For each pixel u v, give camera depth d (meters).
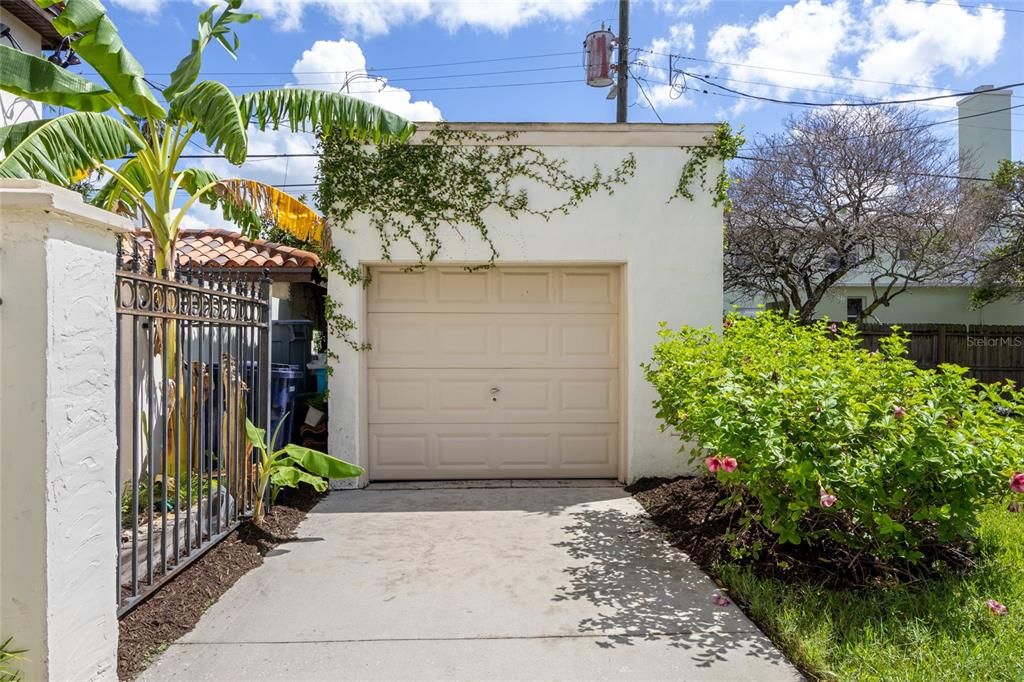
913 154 14.18
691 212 6.82
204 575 3.87
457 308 6.98
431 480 6.94
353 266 6.67
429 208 6.65
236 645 3.16
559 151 6.75
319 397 6.98
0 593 2.23
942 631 3.12
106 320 2.65
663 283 6.80
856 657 2.92
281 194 6.90
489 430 6.99
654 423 6.72
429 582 4.02
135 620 3.23
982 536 4.50
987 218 15.14
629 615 3.53
